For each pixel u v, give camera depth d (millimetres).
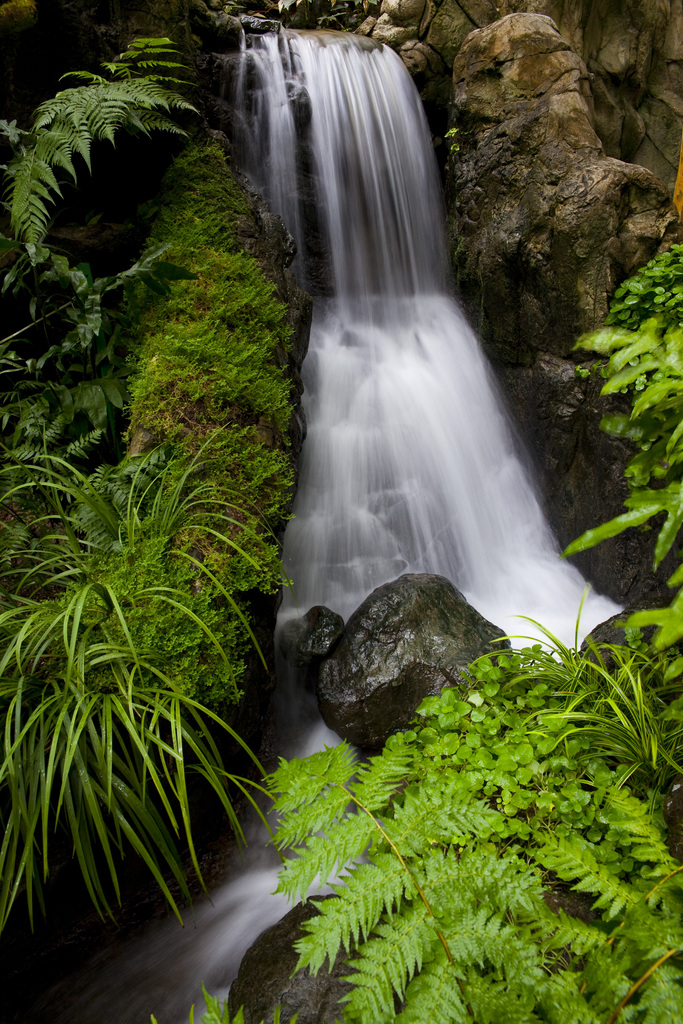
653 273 4082
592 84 6023
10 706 1901
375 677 3156
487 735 2496
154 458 2822
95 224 3682
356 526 4312
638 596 4207
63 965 2270
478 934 1364
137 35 3703
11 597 2322
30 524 2609
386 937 1373
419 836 1532
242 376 3107
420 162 5766
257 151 5004
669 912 1410
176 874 1936
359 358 4984
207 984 2230
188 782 2309
